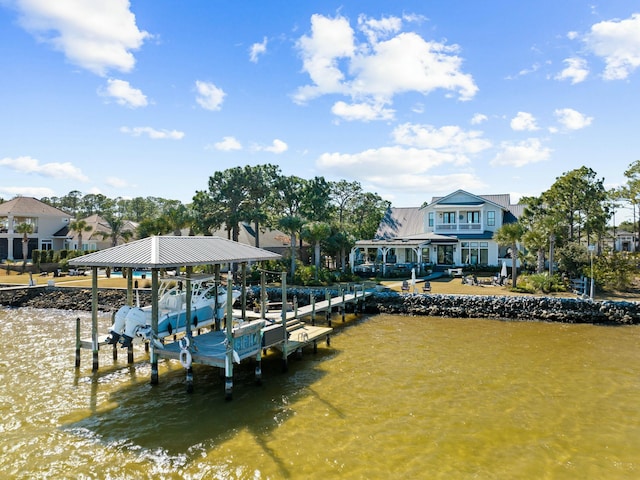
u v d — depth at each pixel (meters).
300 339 18.86
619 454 10.82
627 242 71.25
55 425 12.36
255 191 52.28
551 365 18.02
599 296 30.61
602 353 19.89
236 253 18.38
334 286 36.69
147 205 120.50
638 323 26.33
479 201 48.66
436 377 16.53
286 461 10.36
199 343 16.73
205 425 12.37
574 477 9.78
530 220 42.78
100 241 68.19
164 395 14.74
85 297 35.41
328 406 13.76
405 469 10.04
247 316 21.39
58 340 22.86
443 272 46.62
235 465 10.17
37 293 36.88
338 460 10.42
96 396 14.62
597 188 44.56
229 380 14.20
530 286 32.56
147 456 10.59
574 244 37.72
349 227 57.84
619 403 14.02
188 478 9.62
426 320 28.20
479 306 29.28
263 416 12.98
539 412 13.30
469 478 9.70
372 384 15.78
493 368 17.61
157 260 14.24
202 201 49.75
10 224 61.50
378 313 30.53
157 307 15.62
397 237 52.06
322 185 58.06
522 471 10.01
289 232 40.12
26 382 15.97
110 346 21.02
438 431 12.00
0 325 27.44
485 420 12.72
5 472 9.88
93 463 10.27
